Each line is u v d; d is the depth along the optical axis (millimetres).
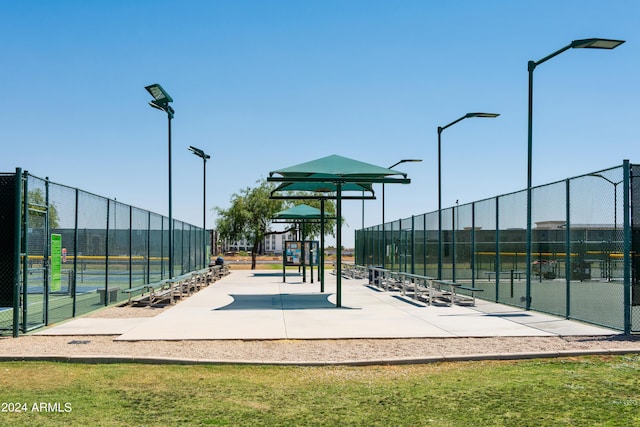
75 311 15797
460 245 22391
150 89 23734
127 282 23078
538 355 10086
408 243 28609
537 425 6418
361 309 17078
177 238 29094
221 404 7320
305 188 24078
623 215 12281
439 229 23375
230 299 20500
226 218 49594
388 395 7719
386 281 24203
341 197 18156
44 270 13273
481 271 22984
